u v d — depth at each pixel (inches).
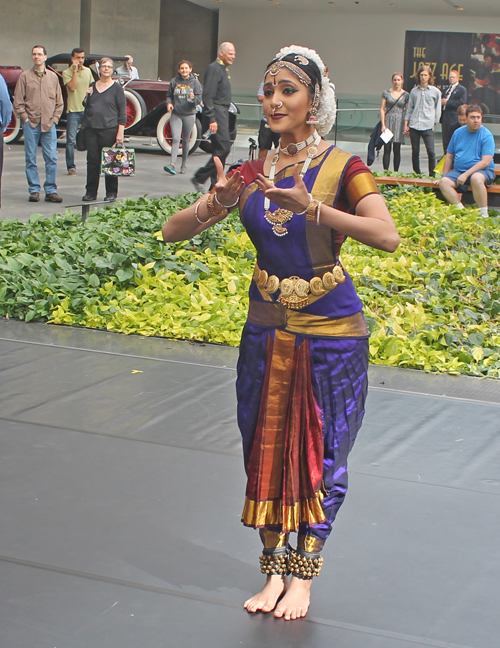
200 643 92.1
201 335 219.0
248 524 99.3
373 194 88.3
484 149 403.2
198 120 680.4
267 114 91.3
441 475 138.5
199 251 288.5
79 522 118.7
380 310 237.6
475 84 1312.7
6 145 707.4
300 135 92.1
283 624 96.1
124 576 105.3
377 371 198.1
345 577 106.4
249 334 98.3
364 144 863.7
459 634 94.9
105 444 147.3
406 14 1322.6
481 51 1296.8
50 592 101.1
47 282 251.3
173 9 1423.5
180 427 156.5
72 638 92.1
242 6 1375.5
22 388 175.6
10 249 277.1
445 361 205.6
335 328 94.9
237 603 100.3
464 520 122.7
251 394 98.6
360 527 119.5
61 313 231.3
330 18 1360.7
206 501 126.4
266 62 1402.6
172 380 184.7
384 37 1341.0
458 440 154.6
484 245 316.8
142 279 257.6
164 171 577.3
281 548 100.5
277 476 97.8
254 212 93.0
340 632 94.8
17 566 106.6
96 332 224.2
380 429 158.9
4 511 121.2
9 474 133.7
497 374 196.7
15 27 1007.0
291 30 1378.0
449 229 338.3
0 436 149.2
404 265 273.7
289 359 95.5
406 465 142.3
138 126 698.2
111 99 411.8
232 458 143.0
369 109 855.1
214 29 1440.7
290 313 94.7
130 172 402.0
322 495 99.0
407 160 788.6
